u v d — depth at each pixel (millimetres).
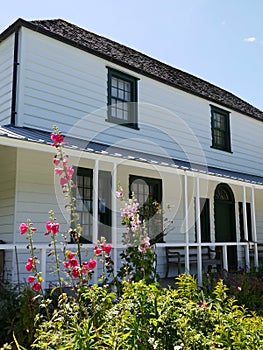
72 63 10758
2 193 9266
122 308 3957
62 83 10438
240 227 15727
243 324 3996
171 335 3809
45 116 9906
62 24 12789
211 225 14188
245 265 11180
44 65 10117
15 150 9039
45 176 9375
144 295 3959
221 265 12961
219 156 15273
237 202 15625
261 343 3676
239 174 15398
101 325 3812
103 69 11531
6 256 8844
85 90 10945
